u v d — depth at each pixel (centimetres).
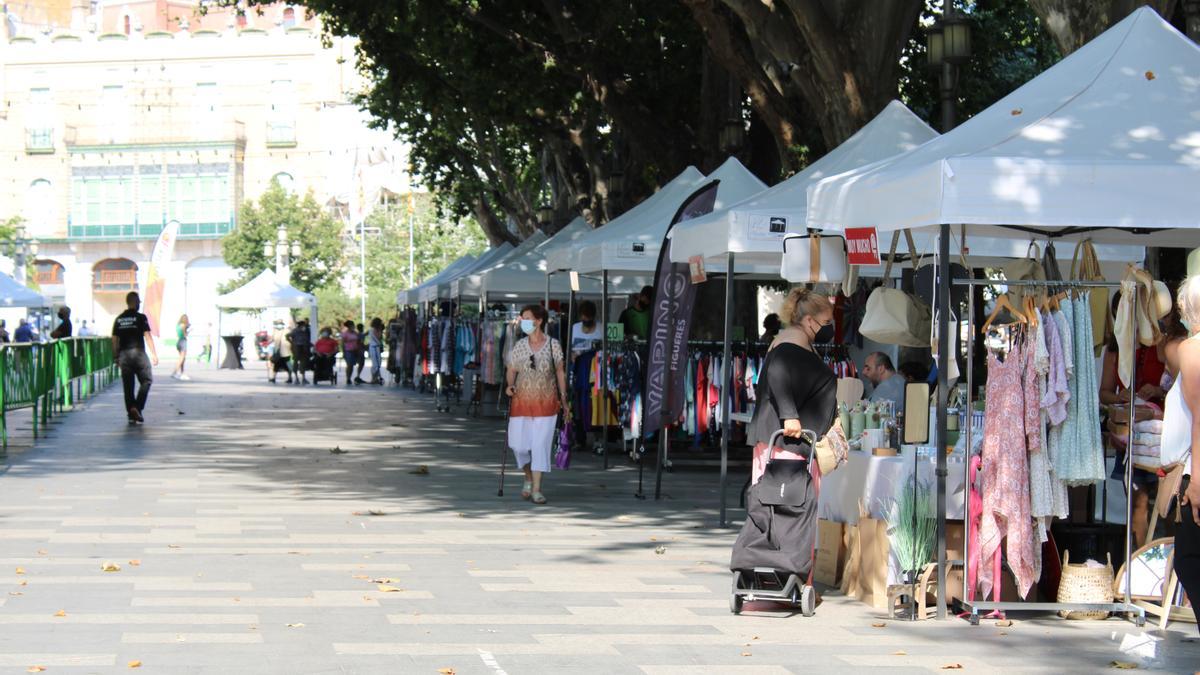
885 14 1908
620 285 2744
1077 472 934
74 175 9244
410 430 2638
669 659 813
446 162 4428
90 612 905
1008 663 824
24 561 1099
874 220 1007
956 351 1159
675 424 1941
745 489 1557
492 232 4600
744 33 2369
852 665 809
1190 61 1007
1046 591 998
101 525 1317
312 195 8481
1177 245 1162
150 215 9175
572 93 3072
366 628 875
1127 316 965
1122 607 957
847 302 1873
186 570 1073
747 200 1473
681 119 2988
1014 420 936
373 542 1246
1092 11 1476
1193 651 867
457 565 1127
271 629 865
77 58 9238
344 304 7762
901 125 1471
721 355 1908
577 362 2184
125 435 2430
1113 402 1104
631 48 2864
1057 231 1116
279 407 3300
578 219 2967
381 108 4256
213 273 9156
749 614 957
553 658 807
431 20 2886
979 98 3133
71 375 3209
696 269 1530
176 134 9144
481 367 3017
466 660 796
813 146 2202
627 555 1200
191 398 3650
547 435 1577
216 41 9181
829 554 1103
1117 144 937
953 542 997
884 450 1044
